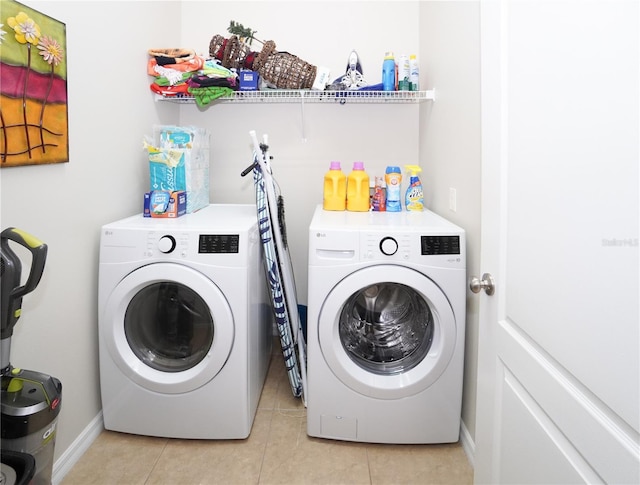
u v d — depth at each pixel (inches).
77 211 63.0
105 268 65.3
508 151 40.8
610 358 26.9
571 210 30.6
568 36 30.6
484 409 47.6
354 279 63.9
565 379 32.4
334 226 66.9
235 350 66.6
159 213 74.9
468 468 65.2
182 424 68.9
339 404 68.2
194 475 63.4
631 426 25.3
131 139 79.0
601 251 27.5
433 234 64.3
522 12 37.3
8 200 49.8
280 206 82.3
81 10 62.3
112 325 65.9
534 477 37.2
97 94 67.2
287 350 78.4
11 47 48.8
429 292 63.6
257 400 78.7
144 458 66.6
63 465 61.9
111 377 68.3
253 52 87.6
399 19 98.7
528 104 36.6
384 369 68.7
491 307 45.3
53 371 59.0
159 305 69.6
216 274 64.6
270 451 68.6
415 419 67.8
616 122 25.9
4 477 36.3
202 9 99.8
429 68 90.4
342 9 98.9
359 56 99.5
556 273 32.8
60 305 60.0
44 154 54.6
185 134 82.0
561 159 31.8
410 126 101.2
